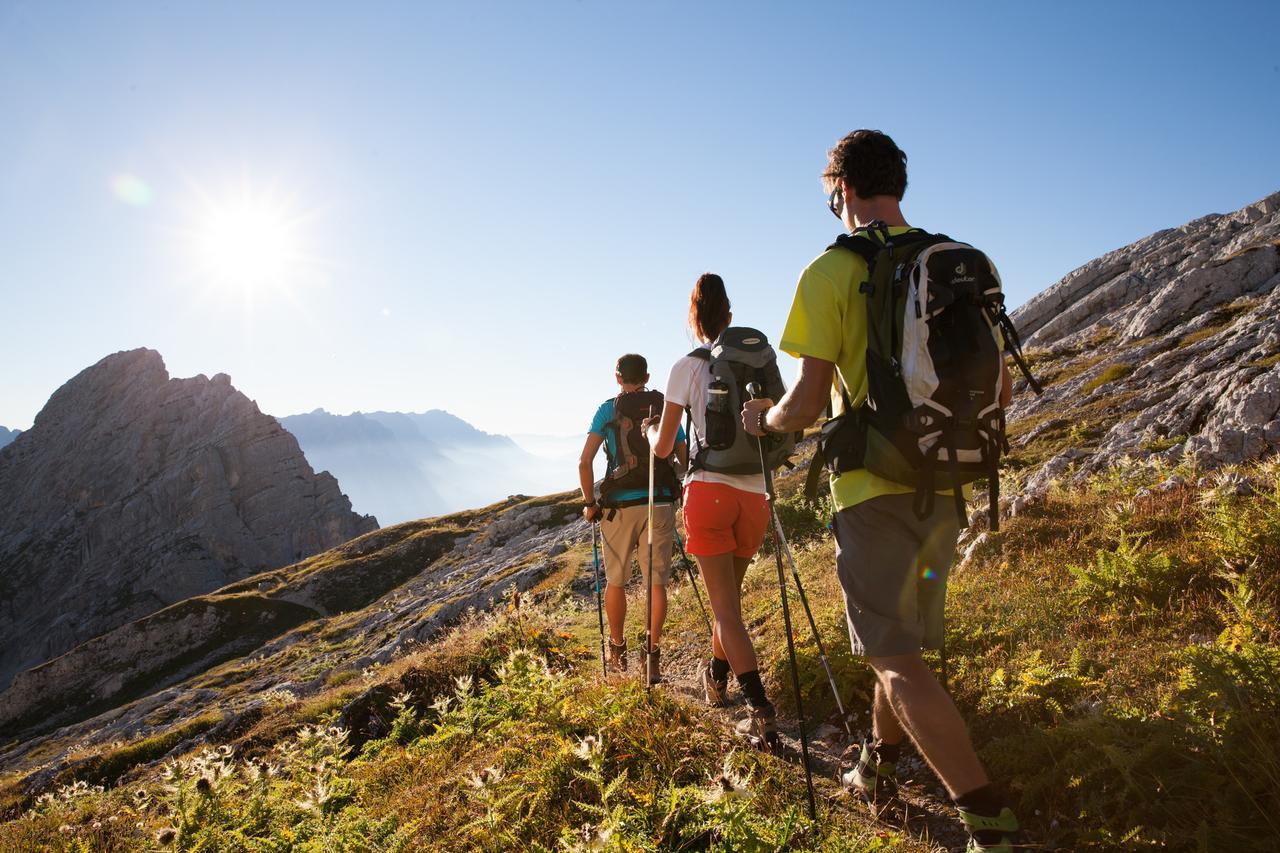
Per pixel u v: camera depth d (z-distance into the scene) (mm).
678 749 3770
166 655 76875
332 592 79312
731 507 4227
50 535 178750
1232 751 2703
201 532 169750
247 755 8234
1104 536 5809
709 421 4238
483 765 4242
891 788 3414
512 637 8242
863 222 2875
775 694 5074
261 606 79375
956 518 2625
